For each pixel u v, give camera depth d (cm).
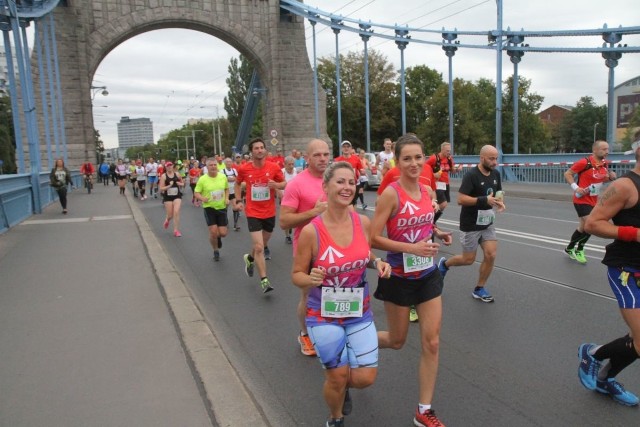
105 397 341
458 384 374
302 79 4053
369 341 297
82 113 3531
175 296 571
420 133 5616
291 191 436
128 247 888
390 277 335
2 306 548
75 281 652
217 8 3812
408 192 342
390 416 332
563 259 775
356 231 300
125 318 503
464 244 560
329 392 294
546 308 540
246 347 460
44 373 379
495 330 480
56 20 3447
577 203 743
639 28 2206
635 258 318
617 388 343
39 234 1050
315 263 295
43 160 3462
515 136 2447
